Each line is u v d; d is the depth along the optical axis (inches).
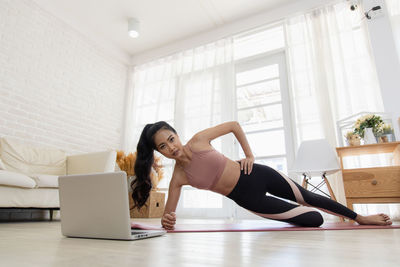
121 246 32.0
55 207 95.0
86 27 154.6
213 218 123.6
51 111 132.6
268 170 59.5
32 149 113.0
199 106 146.5
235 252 27.4
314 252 27.1
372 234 43.8
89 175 41.5
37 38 130.9
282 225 66.0
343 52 116.3
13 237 43.2
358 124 91.0
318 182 105.3
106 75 166.4
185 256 25.2
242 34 148.3
